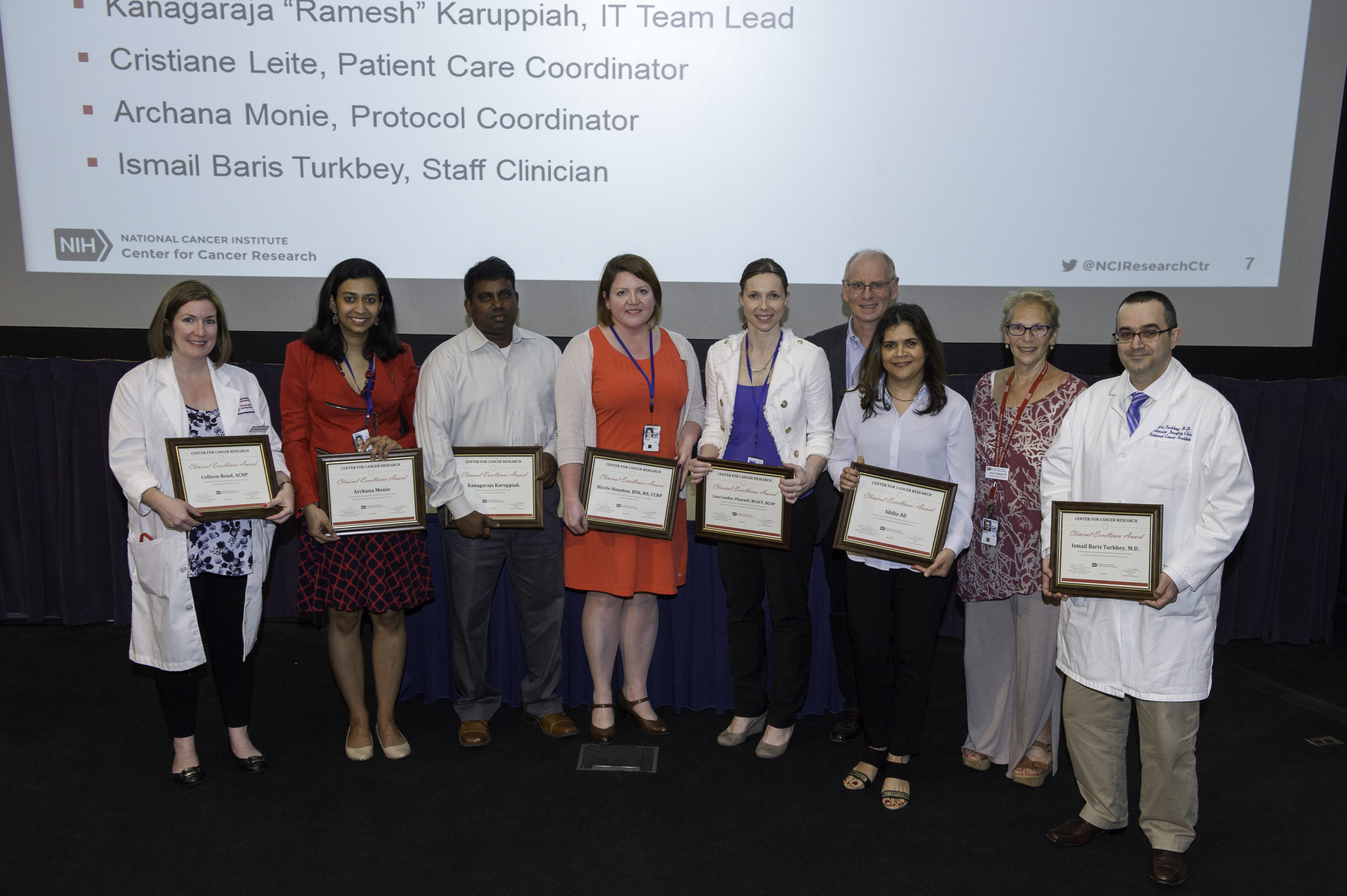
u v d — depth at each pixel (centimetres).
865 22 325
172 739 245
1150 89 329
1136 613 199
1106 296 342
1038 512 230
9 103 326
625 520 248
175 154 330
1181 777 202
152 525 227
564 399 253
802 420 251
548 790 246
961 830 227
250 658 250
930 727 291
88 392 347
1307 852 220
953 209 336
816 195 335
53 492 358
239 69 325
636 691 281
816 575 290
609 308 250
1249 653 358
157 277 337
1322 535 359
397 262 337
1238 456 188
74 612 362
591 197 335
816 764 263
